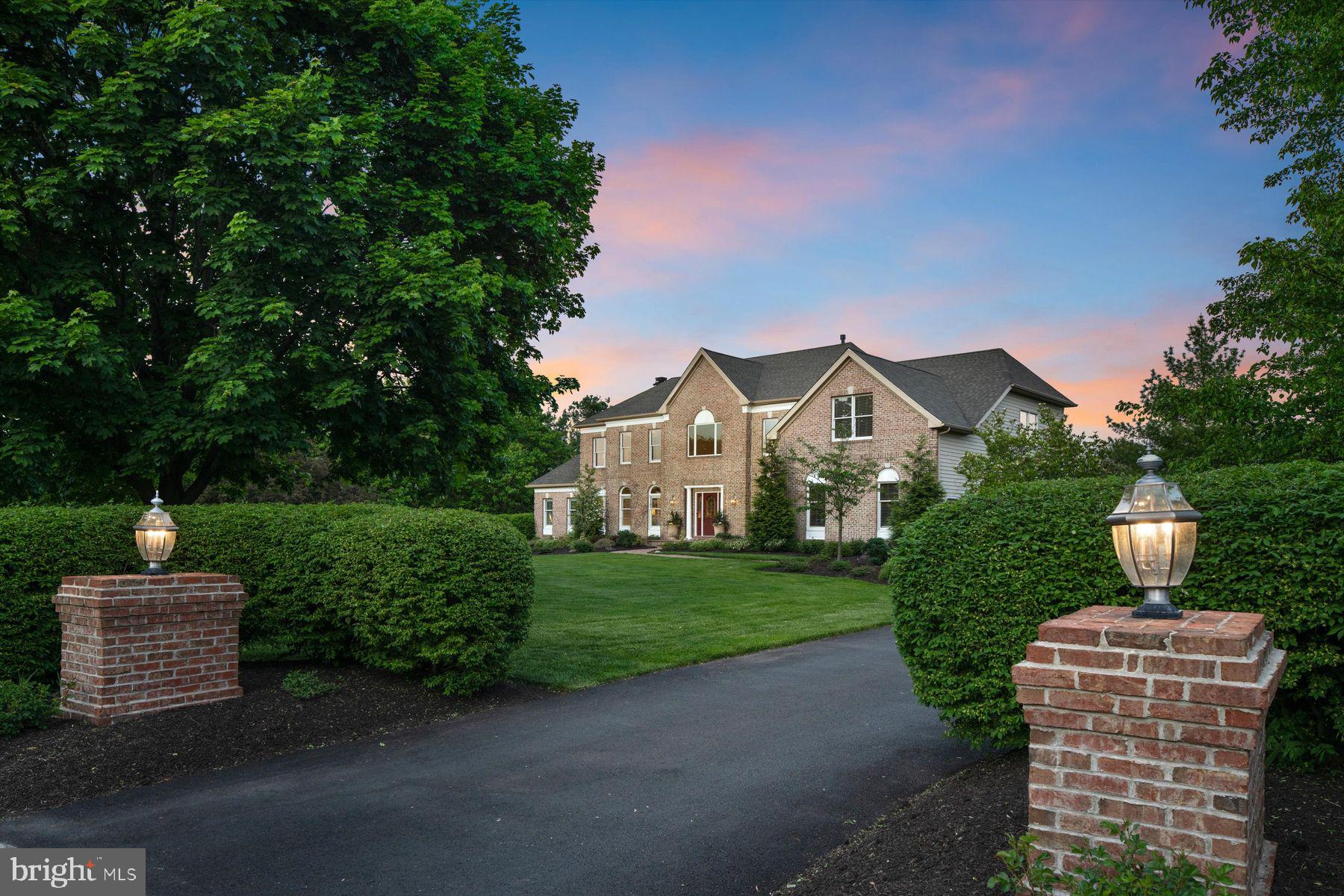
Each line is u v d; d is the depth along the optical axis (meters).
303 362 11.10
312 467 23.30
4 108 9.07
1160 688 2.75
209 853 4.41
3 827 4.82
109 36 9.40
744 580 20.44
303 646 8.84
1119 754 2.83
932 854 4.05
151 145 9.59
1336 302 9.08
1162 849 2.73
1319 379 8.88
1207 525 4.73
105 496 13.51
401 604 7.72
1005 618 5.26
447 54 12.67
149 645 6.84
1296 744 4.61
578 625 12.89
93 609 6.57
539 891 3.96
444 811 5.06
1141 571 3.35
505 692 8.35
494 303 13.55
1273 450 9.19
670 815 4.98
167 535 7.07
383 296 10.54
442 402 13.05
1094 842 2.85
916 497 25.50
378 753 6.35
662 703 7.96
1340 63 9.70
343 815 4.99
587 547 35.06
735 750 6.35
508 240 13.99
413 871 4.18
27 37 9.76
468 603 7.76
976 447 28.30
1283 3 10.18
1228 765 2.64
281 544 8.82
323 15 11.82
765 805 5.14
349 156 10.88
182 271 11.27
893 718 7.34
